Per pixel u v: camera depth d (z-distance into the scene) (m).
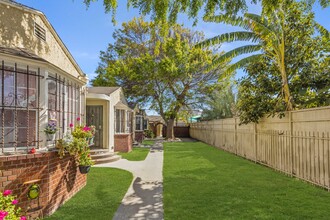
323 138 6.13
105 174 8.23
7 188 3.92
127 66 22.94
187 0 5.23
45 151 4.77
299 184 6.61
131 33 26.80
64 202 5.25
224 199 5.32
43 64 4.95
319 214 4.43
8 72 4.66
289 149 7.72
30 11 6.01
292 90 8.65
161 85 24.28
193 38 25.64
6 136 4.63
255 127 10.39
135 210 4.78
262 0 5.09
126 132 15.80
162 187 6.44
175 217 4.36
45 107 5.03
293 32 8.65
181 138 29.50
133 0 5.23
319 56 8.67
